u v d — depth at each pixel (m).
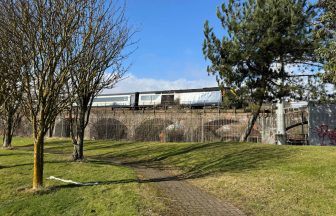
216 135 45.78
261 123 38.12
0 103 16.91
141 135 51.91
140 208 9.41
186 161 20.67
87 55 14.78
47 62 12.05
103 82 19.33
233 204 10.37
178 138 48.53
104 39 17.38
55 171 16.48
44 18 11.88
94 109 56.81
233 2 27.84
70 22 12.33
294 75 27.48
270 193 11.13
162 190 12.19
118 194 11.14
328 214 9.02
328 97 27.20
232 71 27.45
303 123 31.80
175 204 10.15
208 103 54.53
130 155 26.81
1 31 12.24
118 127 54.31
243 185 12.42
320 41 23.95
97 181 13.96
